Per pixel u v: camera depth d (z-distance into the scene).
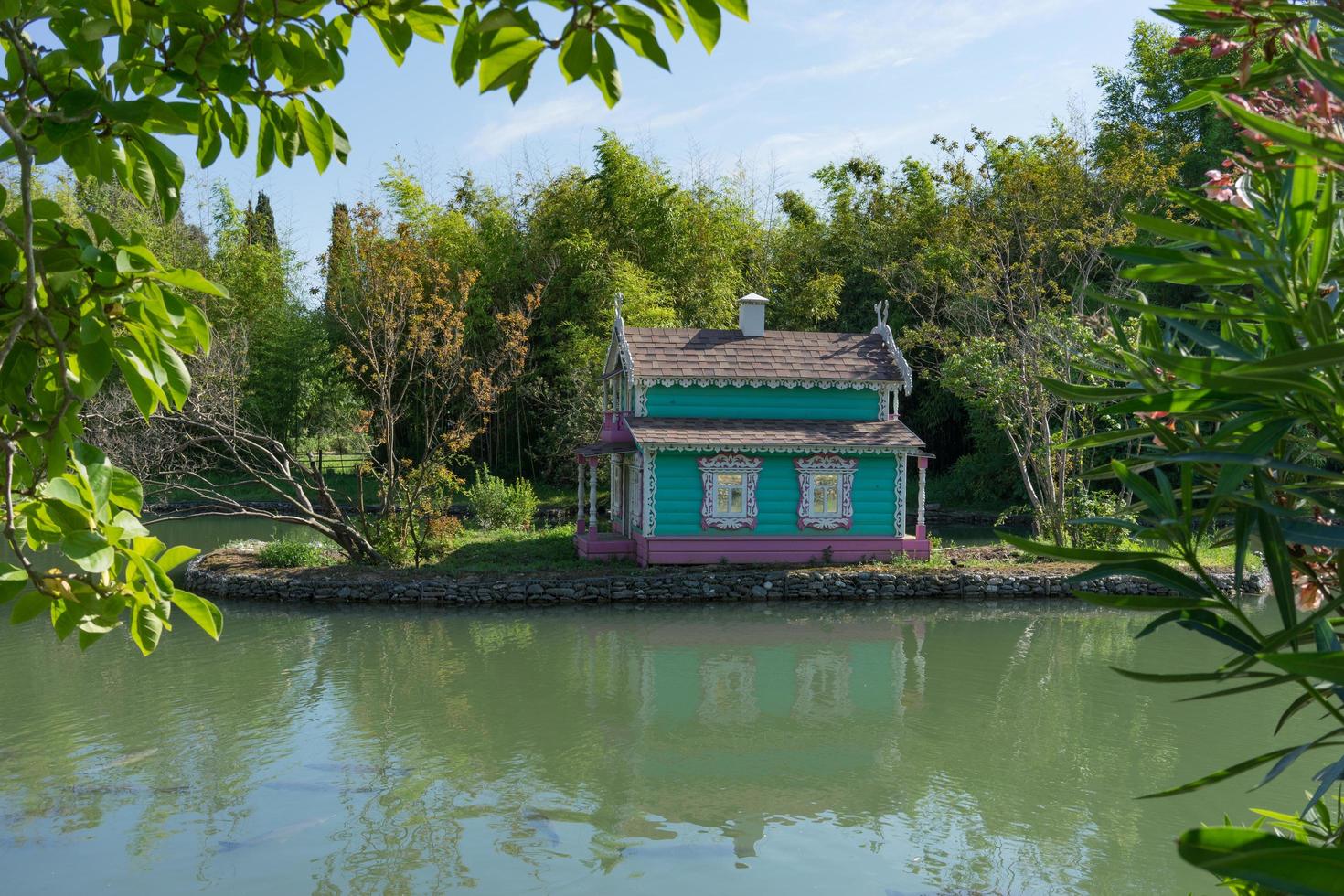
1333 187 1.69
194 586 20.09
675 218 35.62
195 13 2.13
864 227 38.41
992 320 26.33
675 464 21.14
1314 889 1.28
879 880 7.71
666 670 14.12
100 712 11.98
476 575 19.91
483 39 1.83
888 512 21.89
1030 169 25.45
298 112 2.39
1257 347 2.11
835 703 12.55
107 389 20.00
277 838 8.43
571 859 8.09
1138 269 1.73
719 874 7.82
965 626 17.17
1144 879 7.72
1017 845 8.38
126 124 2.11
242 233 38.75
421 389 34.53
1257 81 1.98
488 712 12.09
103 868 7.87
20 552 2.17
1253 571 17.95
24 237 1.92
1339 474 1.92
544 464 36.53
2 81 2.02
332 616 17.83
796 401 22.70
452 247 35.41
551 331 35.56
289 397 35.88
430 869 7.90
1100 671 14.21
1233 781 9.81
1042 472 23.14
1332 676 1.31
